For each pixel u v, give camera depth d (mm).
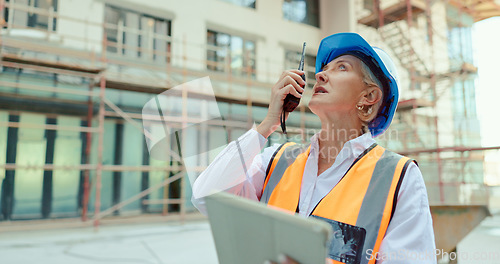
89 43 5078
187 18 5973
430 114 6965
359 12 7777
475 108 6613
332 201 644
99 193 4875
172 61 5746
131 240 4191
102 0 5223
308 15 7820
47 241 4027
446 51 7320
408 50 6984
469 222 1926
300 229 288
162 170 5484
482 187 6203
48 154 4883
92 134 5195
